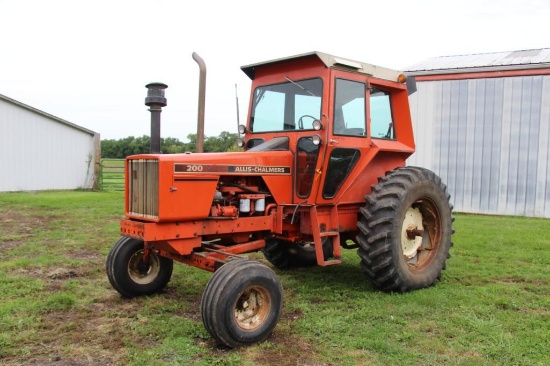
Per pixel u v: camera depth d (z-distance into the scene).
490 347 3.53
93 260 6.29
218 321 3.47
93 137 18.36
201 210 4.12
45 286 5.09
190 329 3.87
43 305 4.41
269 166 4.62
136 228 4.02
